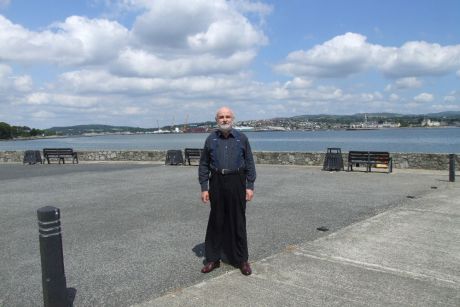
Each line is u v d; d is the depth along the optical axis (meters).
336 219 8.10
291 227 7.51
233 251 5.23
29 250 6.58
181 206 9.81
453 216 8.08
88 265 5.70
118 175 16.77
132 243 6.74
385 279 4.92
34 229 7.95
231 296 4.48
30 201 11.09
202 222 8.14
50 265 3.99
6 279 5.32
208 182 5.45
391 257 5.71
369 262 5.51
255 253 6.01
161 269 5.46
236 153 5.20
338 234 6.92
